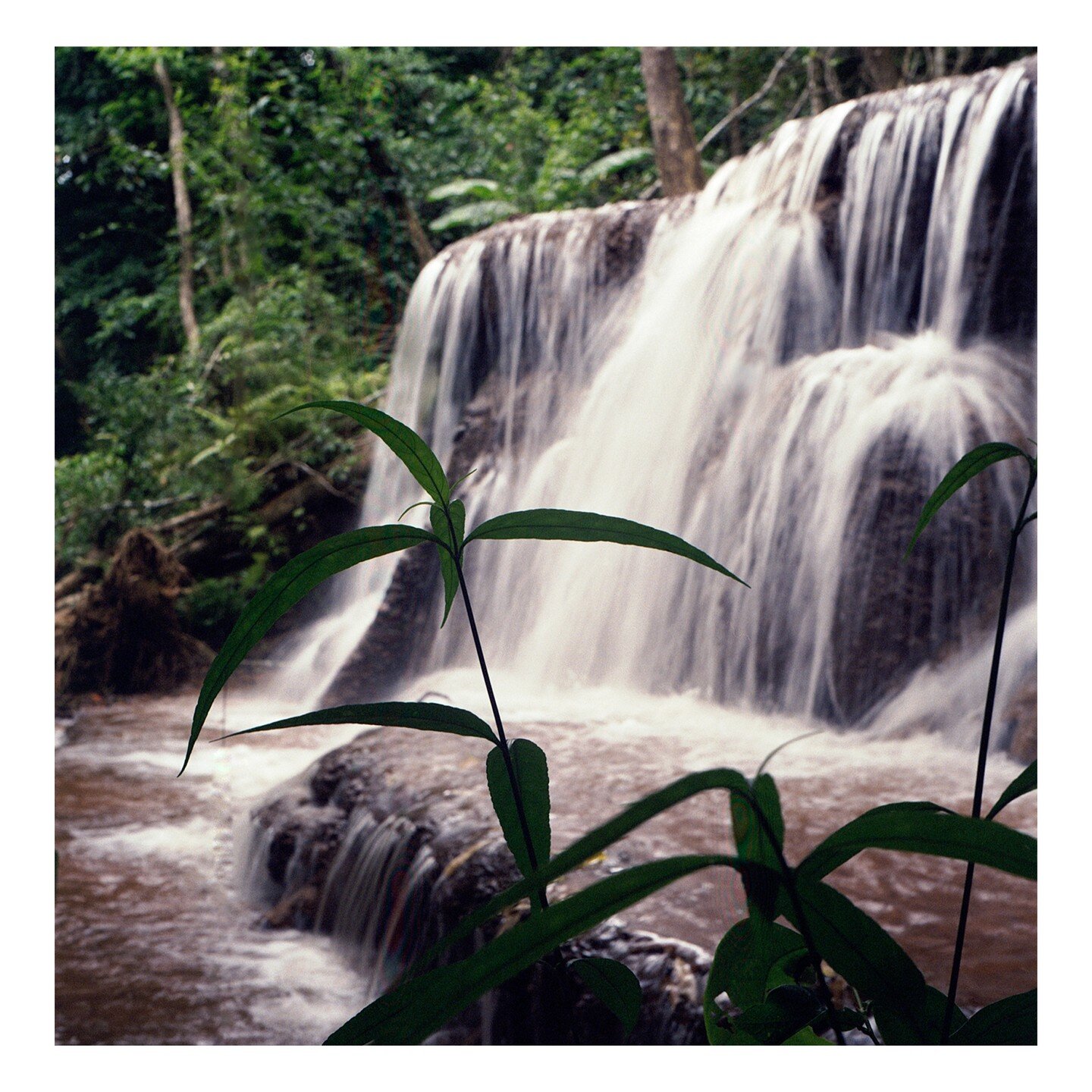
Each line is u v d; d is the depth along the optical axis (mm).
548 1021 1984
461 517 496
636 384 5918
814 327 5355
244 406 7871
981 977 2113
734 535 5062
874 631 4426
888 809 464
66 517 7582
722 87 8477
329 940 2920
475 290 6848
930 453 4539
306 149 9039
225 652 460
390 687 5895
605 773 3359
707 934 2086
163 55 9062
